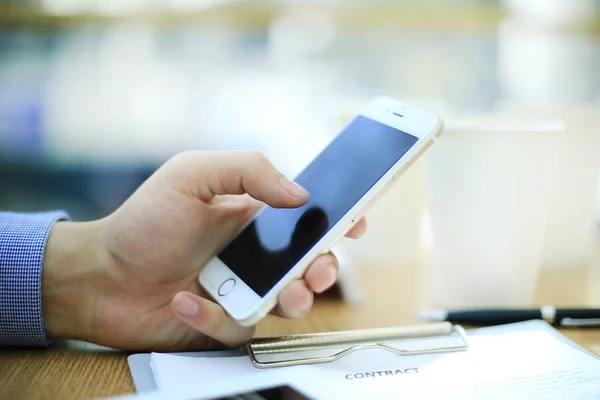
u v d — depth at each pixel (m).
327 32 1.59
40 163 1.56
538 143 0.70
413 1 1.57
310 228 0.58
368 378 0.51
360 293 0.81
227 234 0.68
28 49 1.52
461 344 0.58
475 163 0.71
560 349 0.57
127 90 1.58
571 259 0.94
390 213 0.95
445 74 1.59
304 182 0.66
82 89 1.56
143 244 0.62
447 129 0.71
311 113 1.59
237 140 1.62
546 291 0.83
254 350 0.56
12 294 0.62
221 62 1.60
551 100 1.53
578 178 0.91
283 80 1.62
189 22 1.56
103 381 0.53
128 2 1.53
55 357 0.60
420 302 0.80
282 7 1.57
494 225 0.72
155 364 0.53
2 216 0.68
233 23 1.58
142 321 0.63
